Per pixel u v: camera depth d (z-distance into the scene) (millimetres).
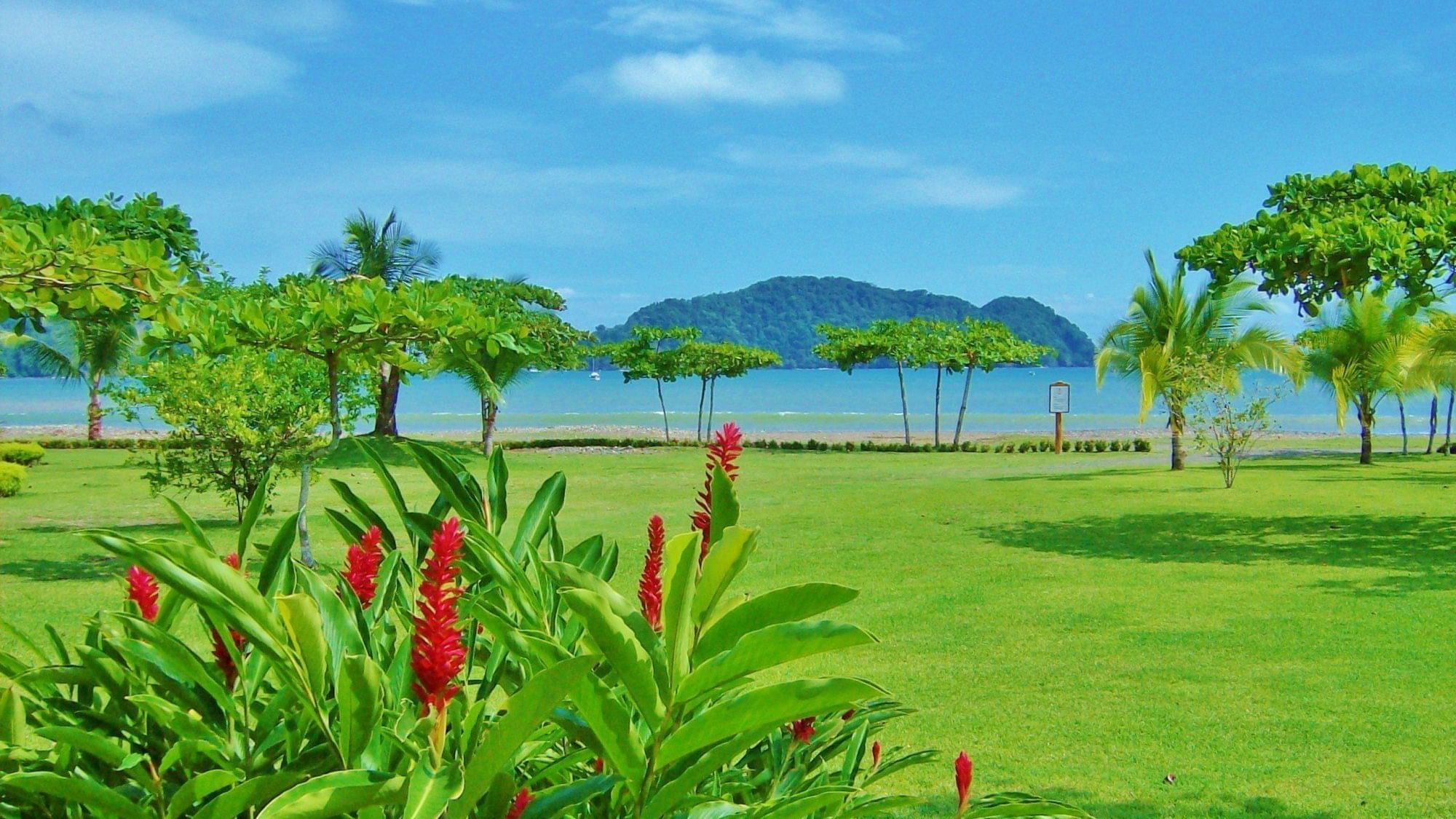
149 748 1766
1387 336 27219
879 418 68500
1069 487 20906
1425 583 10109
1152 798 4887
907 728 5961
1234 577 10672
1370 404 28297
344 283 9266
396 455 26766
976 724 6016
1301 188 14227
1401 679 6773
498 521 2107
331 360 9336
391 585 2068
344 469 24281
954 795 4918
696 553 1347
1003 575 11000
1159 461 29984
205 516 16391
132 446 32719
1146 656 7531
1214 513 16188
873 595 9984
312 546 13117
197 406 12570
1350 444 40094
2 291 6074
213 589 1319
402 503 2021
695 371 44469
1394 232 10836
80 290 6445
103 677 1767
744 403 93750
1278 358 25312
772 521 15711
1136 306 26281
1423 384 27250
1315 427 60031
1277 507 16844
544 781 1896
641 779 1436
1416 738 5633
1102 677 7000
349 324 8758
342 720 1375
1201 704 6340
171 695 1761
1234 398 22156
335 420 9375
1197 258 13016
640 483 22719
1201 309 25469
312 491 20250
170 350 8594
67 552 12578
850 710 2473
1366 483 21375
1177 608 9195
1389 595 9570
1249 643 7844
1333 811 4699
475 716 1499
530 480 23250
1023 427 57844
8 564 11633
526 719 1277
